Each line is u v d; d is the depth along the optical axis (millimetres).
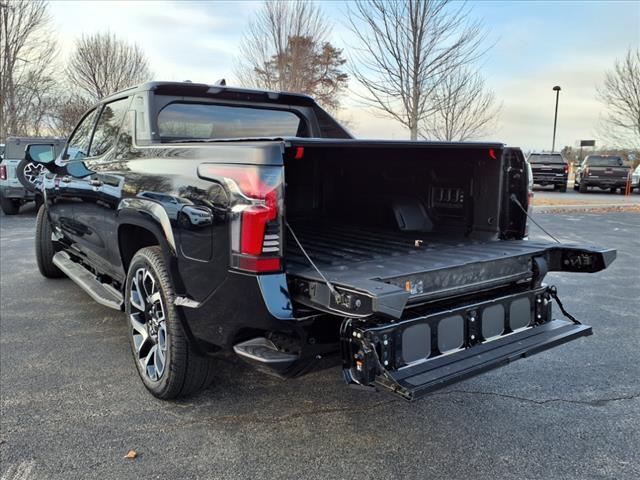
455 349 2674
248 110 4125
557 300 3268
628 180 21156
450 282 2740
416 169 4031
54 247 5820
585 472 2570
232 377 3609
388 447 2787
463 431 2945
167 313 2992
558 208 15125
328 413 3139
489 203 3645
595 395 3383
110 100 4254
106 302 3842
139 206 3205
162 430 2926
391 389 2299
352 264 2805
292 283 2510
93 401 3254
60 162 5078
